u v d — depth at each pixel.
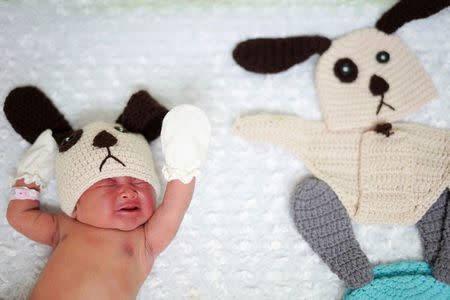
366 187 1.21
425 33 1.33
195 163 1.05
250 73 1.32
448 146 1.24
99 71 1.33
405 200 1.21
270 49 1.26
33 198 1.19
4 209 1.25
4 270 1.23
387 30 1.27
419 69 1.26
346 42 1.27
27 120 1.24
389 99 1.24
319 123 1.27
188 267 1.24
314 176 1.28
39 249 1.24
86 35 1.34
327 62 1.26
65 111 1.30
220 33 1.33
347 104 1.25
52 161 1.22
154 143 1.29
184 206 1.12
